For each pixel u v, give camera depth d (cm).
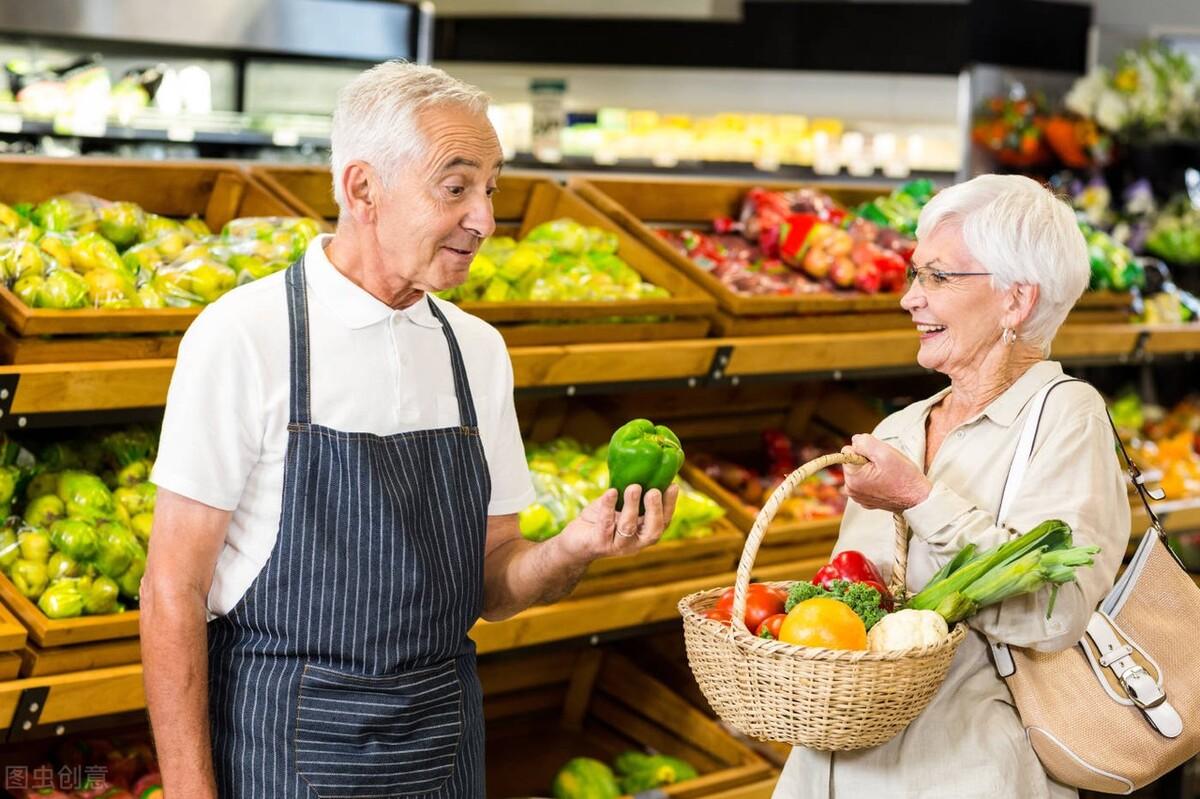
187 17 514
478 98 178
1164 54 657
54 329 244
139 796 279
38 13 490
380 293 186
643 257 357
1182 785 409
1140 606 205
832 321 360
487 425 201
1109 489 198
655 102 715
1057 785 207
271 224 296
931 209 203
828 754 206
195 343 179
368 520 182
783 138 636
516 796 333
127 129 482
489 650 294
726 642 180
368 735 183
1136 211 609
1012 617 192
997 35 630
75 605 248
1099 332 413
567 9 720
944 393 218
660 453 186
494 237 355
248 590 181
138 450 282
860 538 220
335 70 548
